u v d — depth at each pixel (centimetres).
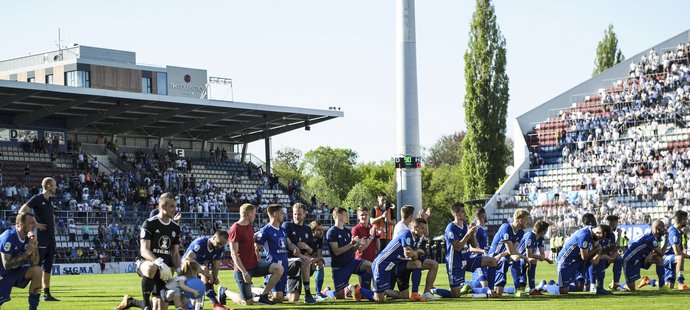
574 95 6825
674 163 5750
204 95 7969
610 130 6244
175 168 6562
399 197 4181
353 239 2008
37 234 2012
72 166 6056
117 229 5300
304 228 1994
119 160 6431
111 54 7944
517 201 5959
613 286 2172
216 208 6153
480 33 7212
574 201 5719
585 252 1995
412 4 4169
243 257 1847
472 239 2011
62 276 4231
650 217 5278
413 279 1903
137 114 6197
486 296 1994
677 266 2159
